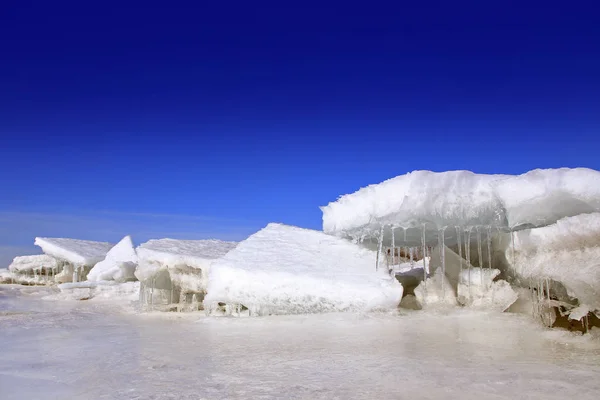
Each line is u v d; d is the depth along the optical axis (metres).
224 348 7.79
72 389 5.73
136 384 5.84
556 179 8.92
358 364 6.39
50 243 28.11
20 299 20.39
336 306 10.41
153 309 13.91
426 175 10.41
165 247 14.52
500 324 8.92
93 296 20.23
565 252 8.59
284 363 6.61
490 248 11.59
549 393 5.02
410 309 10.60
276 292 10.62
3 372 6.66
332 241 12.27
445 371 5.89
